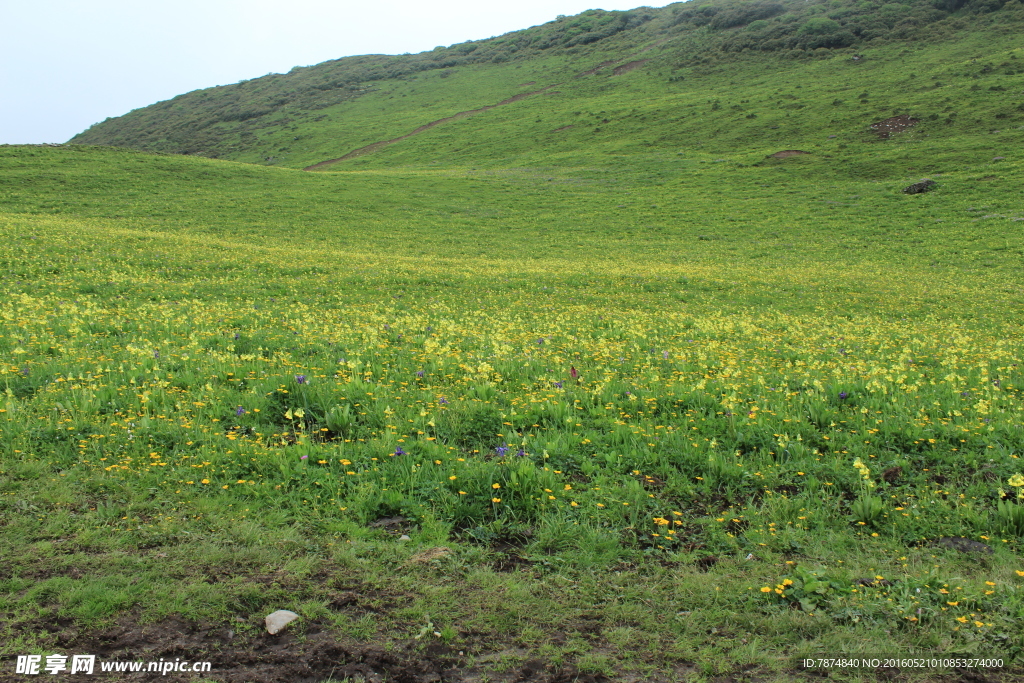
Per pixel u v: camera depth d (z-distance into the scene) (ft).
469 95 443.73
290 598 16.16
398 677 13.91
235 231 146.20
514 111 368.27
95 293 66.23
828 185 196.85
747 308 80.74
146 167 206.39
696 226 167.43
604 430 27.73
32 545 17.39
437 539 19.17
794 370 42.22
